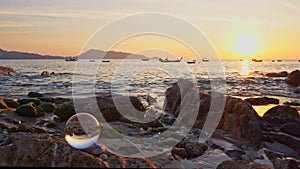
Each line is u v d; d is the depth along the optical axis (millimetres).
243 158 7000
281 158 7039
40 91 21312
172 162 5793
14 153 4473
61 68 50188
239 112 9398
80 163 4145
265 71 52094
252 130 8414
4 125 8773
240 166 6004
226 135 8703
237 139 8461
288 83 27453
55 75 35156
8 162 4387
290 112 10805
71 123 4941
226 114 9602
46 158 4309
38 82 27781
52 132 7957
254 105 16453
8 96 18656
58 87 23750
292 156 7473
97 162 4148
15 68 49469
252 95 20406
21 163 4328
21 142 4594
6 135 7426
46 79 30766
